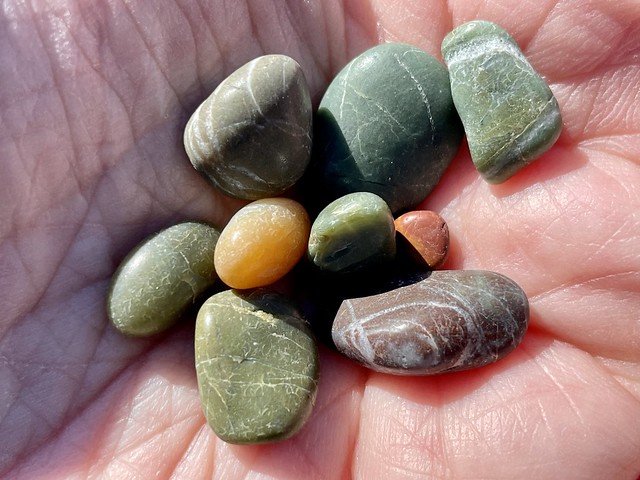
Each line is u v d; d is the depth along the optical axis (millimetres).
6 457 69
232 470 67
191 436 70
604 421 61
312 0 82
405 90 74
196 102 77
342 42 87
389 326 63
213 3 74
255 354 66
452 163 79
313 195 79
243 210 70
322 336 72
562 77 73
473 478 61
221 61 77
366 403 69
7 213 68
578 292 67
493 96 70
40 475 68
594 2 68
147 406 72
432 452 63
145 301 70
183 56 74
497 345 63
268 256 68
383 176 74
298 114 71
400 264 74
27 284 71
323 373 71
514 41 73
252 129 69
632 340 65
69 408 72
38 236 71
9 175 67
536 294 69
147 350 75
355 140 74
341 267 70
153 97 73
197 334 67
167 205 77
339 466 67
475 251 74
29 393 71
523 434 60
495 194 73
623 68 69
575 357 66
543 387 63
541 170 71
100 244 75
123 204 75
